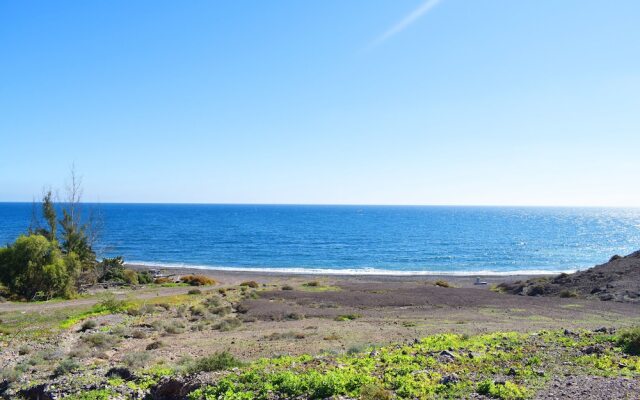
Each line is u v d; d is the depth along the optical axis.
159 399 14.99
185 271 76.31
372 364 14.82
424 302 43.56
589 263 92.50
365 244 124.25
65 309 35.69
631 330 16.86
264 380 13.75
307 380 12.83
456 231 169.75
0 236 122.12
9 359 22.12
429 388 11.78
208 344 25.14
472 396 11.13
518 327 27.33
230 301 43.53
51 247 46.72
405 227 189.62
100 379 16.95
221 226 186.75
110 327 29.81
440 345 17.86
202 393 13.53
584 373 12.70
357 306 42.03
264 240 132.75
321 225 198.62
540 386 11.62
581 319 31.52
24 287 43.22
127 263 88.12
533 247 119.31
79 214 58.72
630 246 123.50
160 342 24.98
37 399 16.03
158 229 167.38
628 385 11.31
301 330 29.64
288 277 70.19
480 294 48.97
